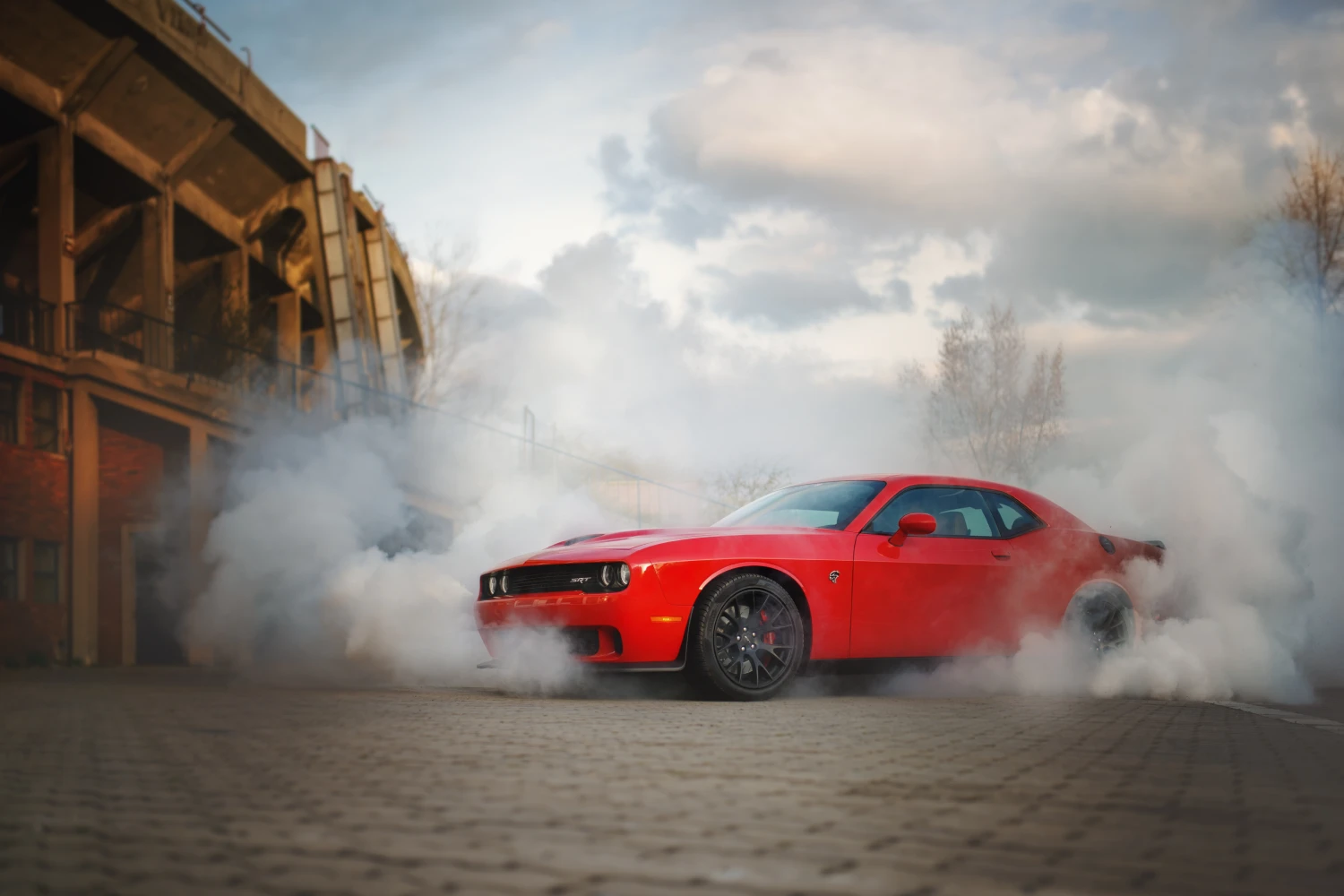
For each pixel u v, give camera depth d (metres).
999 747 3.67
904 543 6.39
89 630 15.34
